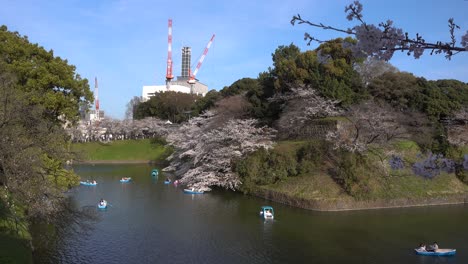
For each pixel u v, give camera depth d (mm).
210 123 58094
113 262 22344
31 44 33844
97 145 85938
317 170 40125
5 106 19344
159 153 82938
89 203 38094
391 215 33469
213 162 47281
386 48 5809
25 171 19156
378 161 39125
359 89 49531
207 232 28250
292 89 49250
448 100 47500
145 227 29500
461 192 40125
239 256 23453
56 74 33531
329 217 32500
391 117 40250
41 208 19875
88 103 37656
